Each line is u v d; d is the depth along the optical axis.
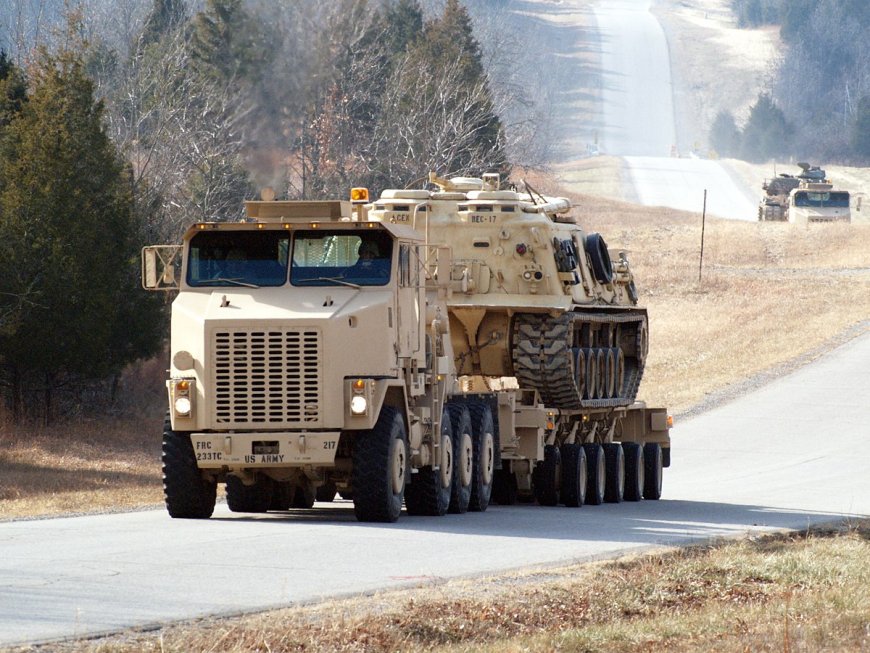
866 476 98.19
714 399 152.62
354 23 180.88
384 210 75.12
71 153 112.00
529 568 41.38
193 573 38.59
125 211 116.12
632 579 40.03
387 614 32.06
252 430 53.03
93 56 172.75
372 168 180.62
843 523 62.69
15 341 109.56
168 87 156.12
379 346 53.50
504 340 74.06
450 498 61.03
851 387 157.38
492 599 35.25
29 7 194.38
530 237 73.44
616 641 31.38
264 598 34.34
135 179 146.62
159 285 57.47
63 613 31.75
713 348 192.00
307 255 55.34
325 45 170.38
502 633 31.78
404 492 58.88
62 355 110.75
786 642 30.20
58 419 119.31
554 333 72.56
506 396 68.38
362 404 52.59
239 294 54.62
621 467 77.31
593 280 81.50
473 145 193.75
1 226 108.75
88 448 107.62
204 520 55.53
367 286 54.81
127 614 31.67
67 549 44.03
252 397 52.91
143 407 133.88
